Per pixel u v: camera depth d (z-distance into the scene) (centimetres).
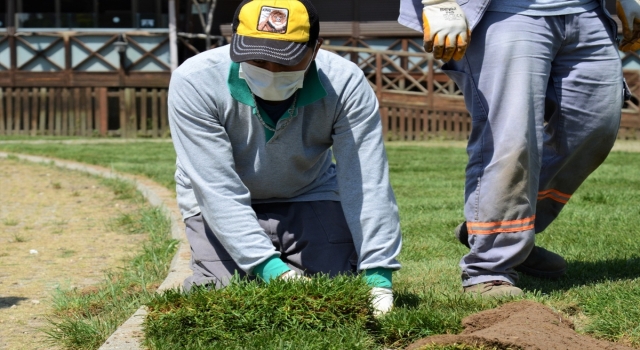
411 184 1270
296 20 430
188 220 517
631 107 2539
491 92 519
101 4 2967
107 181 1345
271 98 454
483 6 516
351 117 474
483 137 523
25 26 2880
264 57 423
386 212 473
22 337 509
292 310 411
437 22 499
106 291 599
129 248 818
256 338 396
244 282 441
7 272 718
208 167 466
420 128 2648
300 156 490
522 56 511
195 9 3100
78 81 2862
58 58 2873
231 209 463
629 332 424
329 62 479
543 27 516
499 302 487
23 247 844
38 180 1430
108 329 486
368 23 3002
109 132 2862
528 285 562
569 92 541
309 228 509
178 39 2936
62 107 2875
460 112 2609
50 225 984
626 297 479
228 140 475
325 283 424
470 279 530
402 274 601
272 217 514
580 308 480
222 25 3119
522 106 509
